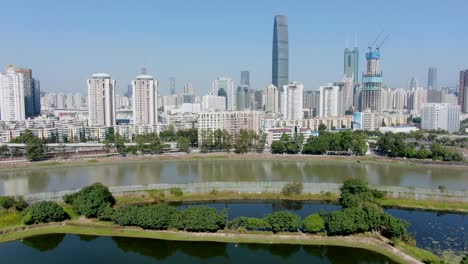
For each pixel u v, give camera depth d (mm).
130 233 181000
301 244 169250
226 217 186625
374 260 158000
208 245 170625
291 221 177250
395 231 168250
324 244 168625
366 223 175250
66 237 180750
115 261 159875
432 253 162500
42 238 179875
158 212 183750
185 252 168250
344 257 161250
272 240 172500
